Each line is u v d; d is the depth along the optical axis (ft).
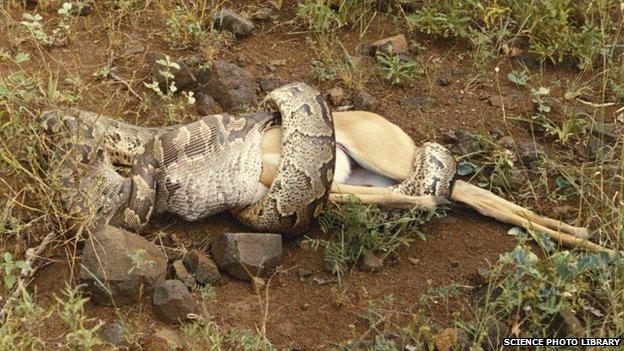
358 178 35.53
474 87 41.22
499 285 30.60
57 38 41.29
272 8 44.91
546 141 38.65
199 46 41.88
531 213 34.53
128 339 28.53
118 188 33.12
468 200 34.81
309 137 33.24
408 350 28.55
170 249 32.55
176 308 29.58
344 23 43.68
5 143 34.47
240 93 38.70
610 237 33.60
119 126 35.27
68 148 33.58
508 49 42.96
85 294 30.04
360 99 39.45
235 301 30.81
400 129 35.96
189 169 32.78
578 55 42.32
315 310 30.68
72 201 32.19
